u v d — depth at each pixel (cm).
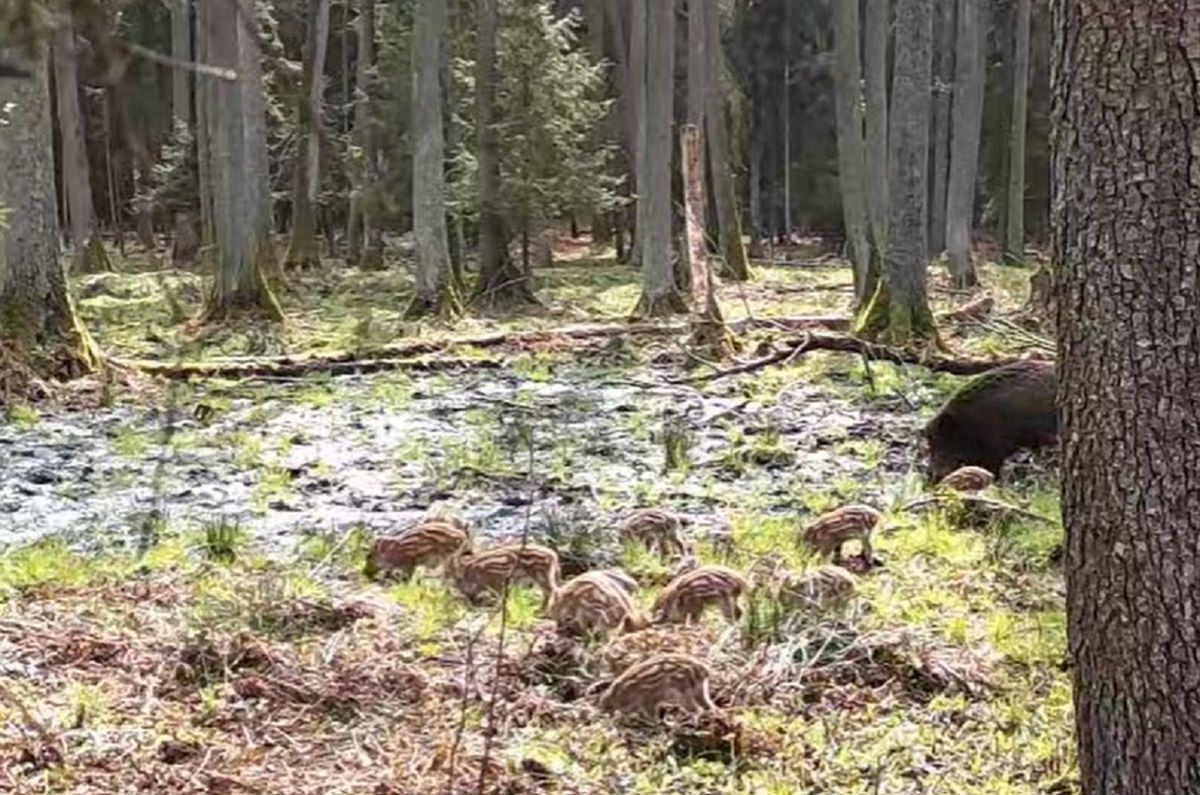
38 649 741
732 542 1015
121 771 596
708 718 639
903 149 2036
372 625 795
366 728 648
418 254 2578
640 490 1231
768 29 4859
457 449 1412
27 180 1781
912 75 2023
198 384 1823
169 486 1266
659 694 648
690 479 1284
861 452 1400
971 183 3234
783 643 746
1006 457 1241
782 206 5012
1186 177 399
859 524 934
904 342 2017
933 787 589
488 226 2859
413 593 864
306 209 3559
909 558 955
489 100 2895
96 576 922
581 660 726
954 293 3030
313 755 620
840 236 4984
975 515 1070
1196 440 406
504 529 1103
